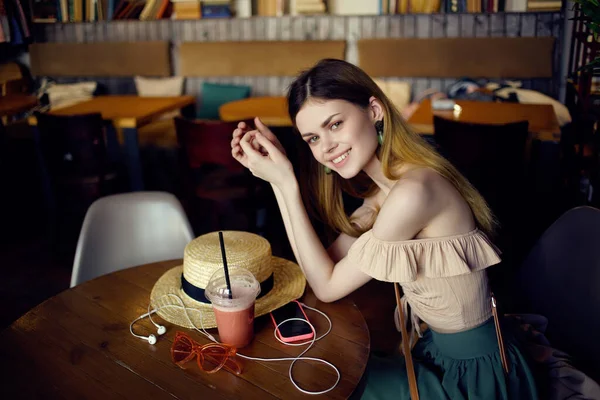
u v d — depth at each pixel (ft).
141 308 4.62
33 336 4.21
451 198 4.20
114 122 11.48
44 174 11.43
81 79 18.70
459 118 10.57
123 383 3.62
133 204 6.28
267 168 4.64
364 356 3.89
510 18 14.97
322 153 4.30
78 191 11.25
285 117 11.15
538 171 9.69
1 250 11.78
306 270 4.65
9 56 18.40
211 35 17.31
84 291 4.95
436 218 4.17
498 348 4.31
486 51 15.10
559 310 4.88
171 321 4.24
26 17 10.97
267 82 17.11
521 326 4.81
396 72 15.85
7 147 14.30
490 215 4.56
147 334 4.22
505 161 8.82
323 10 15.94
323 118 4.15
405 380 4.46
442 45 15.37
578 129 10.38
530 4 14.60
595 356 4.41
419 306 4.46
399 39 15.69
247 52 16.80
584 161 9.87
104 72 18.10
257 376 3.67
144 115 11.75
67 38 18.47
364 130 4.24
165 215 6.30
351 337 4.13
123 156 14.71
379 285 9.92
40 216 13.74
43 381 3.65
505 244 9.65
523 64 14.92
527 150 10.57
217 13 16.69
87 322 4.41
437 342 4.49
